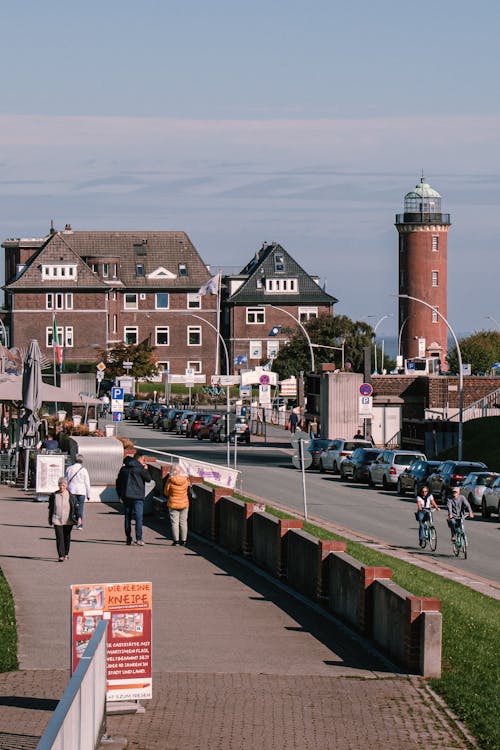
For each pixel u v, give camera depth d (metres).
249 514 30.38
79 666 12.05
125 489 32.44
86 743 11.99
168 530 36.28
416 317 178.00
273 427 119.06
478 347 169.38
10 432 58.03
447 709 16.20
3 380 50.81
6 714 14.93
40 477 43.12
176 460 63.84
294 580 25.91
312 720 15.50
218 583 26.48
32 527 35.75
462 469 59.09
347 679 17.78
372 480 66.81
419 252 177.38
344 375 92.94
